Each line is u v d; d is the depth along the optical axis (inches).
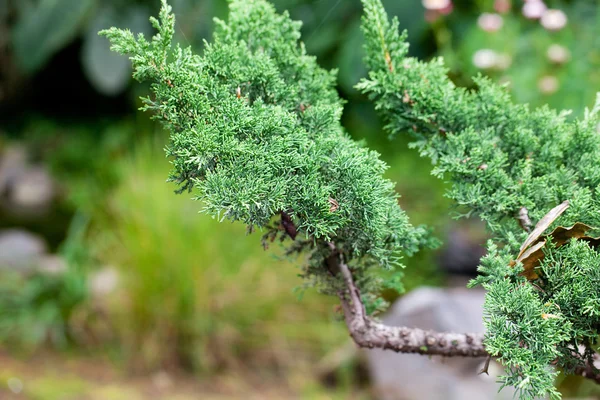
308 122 33.8
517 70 123.5
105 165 220.1
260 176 28.7
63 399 116.8
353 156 30.8
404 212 33.0
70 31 202.1
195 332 133.8
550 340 27.6
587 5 139.6
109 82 199.9
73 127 278.7
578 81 123.6
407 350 37.4
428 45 143.4
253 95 33.7
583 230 30.9
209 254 136.1
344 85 151.4
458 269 153.6
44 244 202.8
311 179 29.4
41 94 294.5
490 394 107.7
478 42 123.9
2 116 289.6
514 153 37.8
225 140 29.0
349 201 30.1
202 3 128.4
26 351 139.4
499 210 34.9
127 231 140.0
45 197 238.5
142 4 203.5
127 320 137.2
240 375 134.0
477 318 117.9
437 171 35.8
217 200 27.7
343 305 37.8
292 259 38.3
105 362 136.2
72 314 146.3
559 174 36.1
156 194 141.8
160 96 30.1
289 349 138.2
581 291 29.3
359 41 141.3
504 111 38.4
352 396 125.3
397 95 37.4
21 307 151.5
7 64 269.0
